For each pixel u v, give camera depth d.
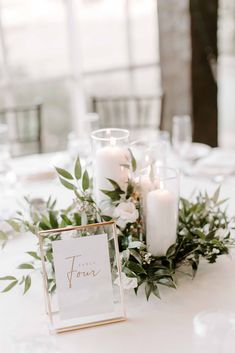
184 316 0.99
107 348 0.91
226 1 3.65
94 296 0.98
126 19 3.83
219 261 1.21
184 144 2.09
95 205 1.08
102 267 0.98
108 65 3.93
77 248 0.97
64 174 1.09
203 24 3.35
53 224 1.10
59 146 4.01
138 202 1.09
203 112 3.55
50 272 1.03
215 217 1.22
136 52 3.93
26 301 1.07
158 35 3.61
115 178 1.10
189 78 3.46
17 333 0.96
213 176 1.86
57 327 0.96
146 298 1.05
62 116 3.96
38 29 3.70
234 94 4.10
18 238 1.40
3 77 3.68
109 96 4.00
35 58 3.75
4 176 1.90
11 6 3.56
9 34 3.61
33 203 1.61
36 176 1.92
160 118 2.87
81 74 3.89
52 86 3.86
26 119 3.82
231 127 4.22
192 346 0.90
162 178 1.09
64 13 3.72
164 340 0.92
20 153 3.82
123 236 1.06
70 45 3.82
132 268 1.01
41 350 0.87
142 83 4.02
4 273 1.20
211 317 0.92
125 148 1.13
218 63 3.52
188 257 1.10
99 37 3.84
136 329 0.96
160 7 3.52
